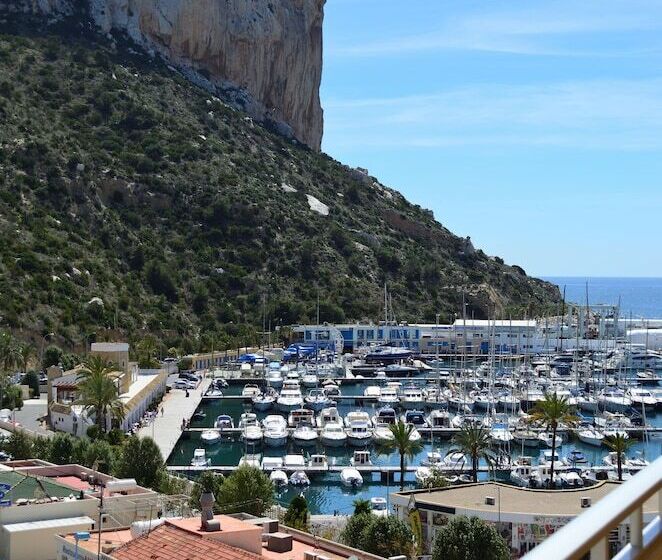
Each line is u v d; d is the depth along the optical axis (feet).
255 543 130.31
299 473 285.02
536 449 334.24
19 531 146.30
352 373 531.09
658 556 24.41
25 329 461.78
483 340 614.34
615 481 223.71
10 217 558.97
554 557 19.76
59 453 244.22
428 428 354.74
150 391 401.70
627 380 483.10
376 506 249.96
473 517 179.42
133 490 179.63
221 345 570.87
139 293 583.17
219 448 338.13
